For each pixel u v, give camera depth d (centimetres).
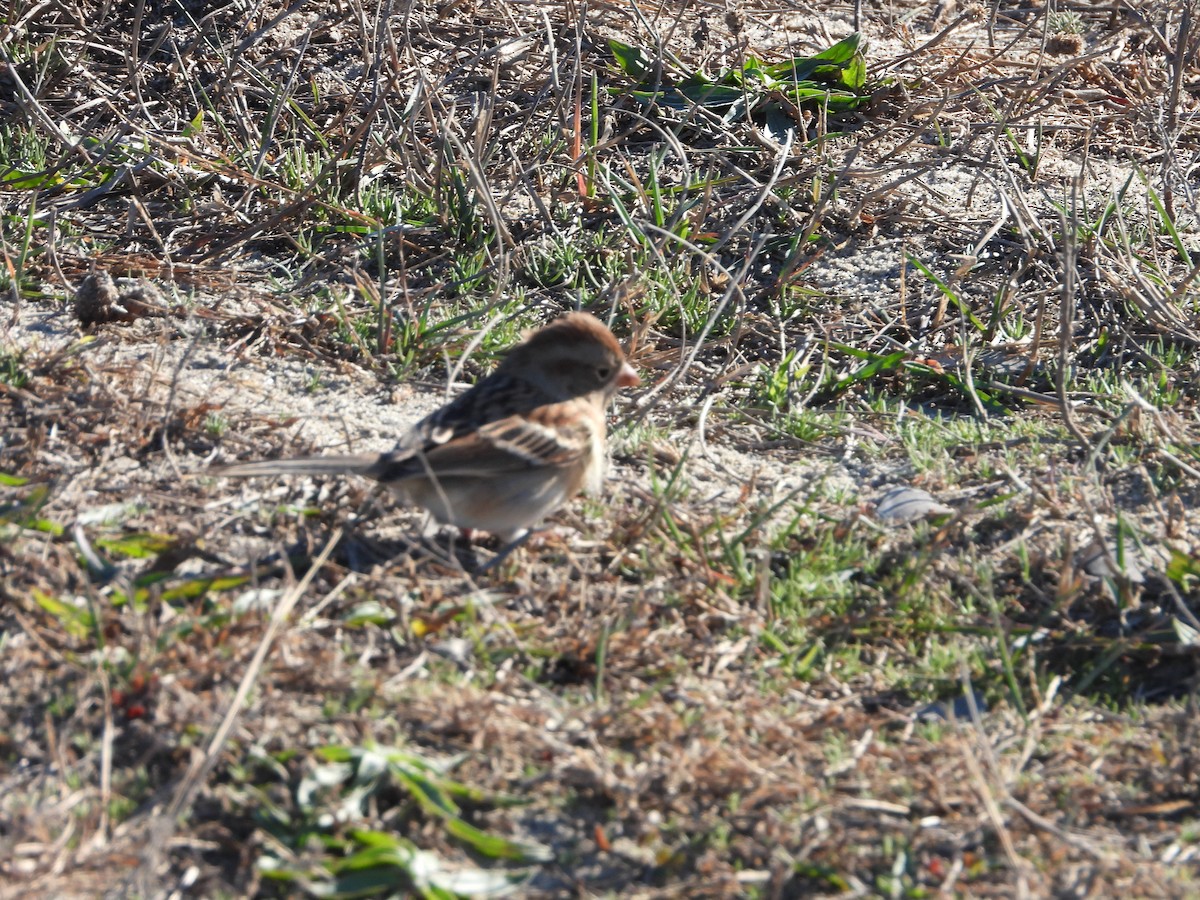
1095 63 1662
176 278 1262
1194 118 1579
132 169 1355
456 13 1627
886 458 1099
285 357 1159
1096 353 1240
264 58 1538
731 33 1644
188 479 964
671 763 731
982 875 694
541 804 714
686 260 1293
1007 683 848
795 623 883
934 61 1633
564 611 860
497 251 1303
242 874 666
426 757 735
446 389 1093
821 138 1415
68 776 709
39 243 1272
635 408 1139
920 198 1409
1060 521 1002
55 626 792
